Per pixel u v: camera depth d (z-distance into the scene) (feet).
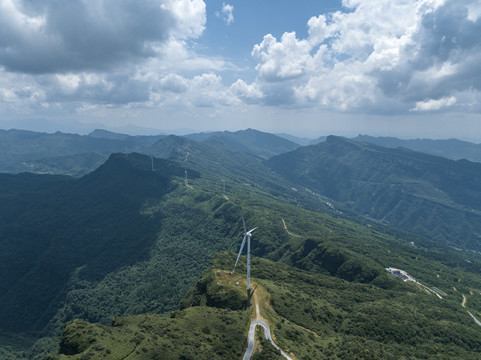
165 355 373.61
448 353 494.59
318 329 536.42
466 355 491.31
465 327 595.88
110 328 428.97
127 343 385.50
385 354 444.96
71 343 394.11
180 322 483.10
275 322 514.27
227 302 576.20
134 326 447.01
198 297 643.86
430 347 504.43
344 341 490.08
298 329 510.99
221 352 416.46
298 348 450.30
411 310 634.02
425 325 577.84
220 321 495.41
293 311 568.00
